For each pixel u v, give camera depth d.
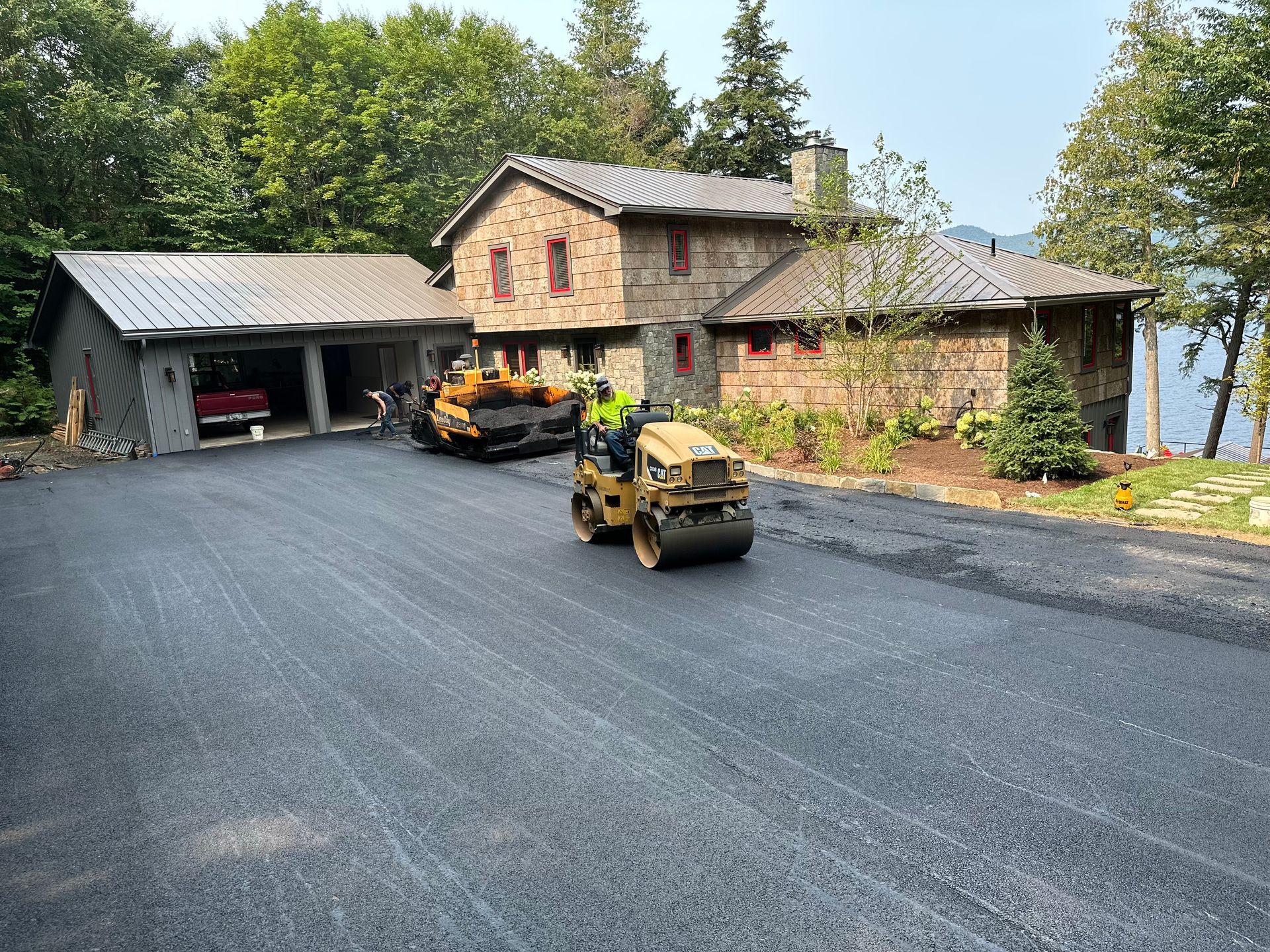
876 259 17.25
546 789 5.00
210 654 7.46
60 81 31.34
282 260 25.88
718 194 22.97
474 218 24.61
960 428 15.16
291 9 38.31
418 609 8.39
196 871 4.39
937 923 3.74
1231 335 26.34
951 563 9.03
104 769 5.52
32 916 4.09
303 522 12.55
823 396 19.45
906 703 5.85
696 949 3.65
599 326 21.08
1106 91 25.28
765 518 11.43
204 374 29.22
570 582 9.05
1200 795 4.62
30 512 14.28
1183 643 6.62
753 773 5.06
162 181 31.83
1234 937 3.59
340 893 4.15
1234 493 11.08
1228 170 19.55
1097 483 11.99
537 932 3.81
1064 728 5.41
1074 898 3.87
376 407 28.42
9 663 7.46
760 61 45.19
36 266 29.83
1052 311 16.58
